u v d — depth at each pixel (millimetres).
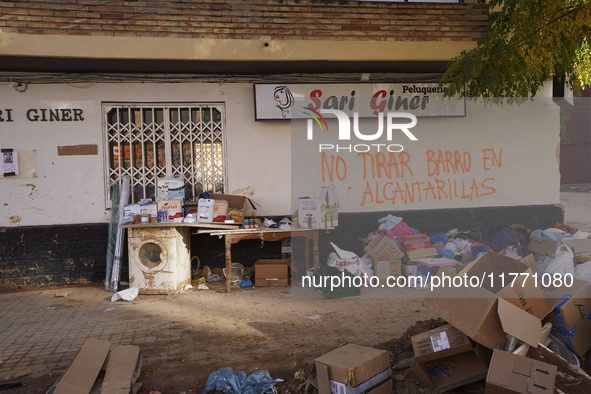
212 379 4012
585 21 5238
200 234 7840
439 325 4180
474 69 5488
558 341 3535
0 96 7234
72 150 7461
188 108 7785
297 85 7840
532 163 7172
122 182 7461
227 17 7047
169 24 6922
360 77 7953
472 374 3414
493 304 3176
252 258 8000
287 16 7168
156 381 4074
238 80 7816
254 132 7898
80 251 7516
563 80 7305
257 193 7945
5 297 6930
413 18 7395
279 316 5770
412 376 3666
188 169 7852
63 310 6230
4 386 3990
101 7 6758
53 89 7371
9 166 7281
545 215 7238
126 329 5410
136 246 6930
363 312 5824
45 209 7434
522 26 5523
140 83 7598
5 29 6523
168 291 6918
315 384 3689
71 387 3496
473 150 5336
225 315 5871
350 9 7273
